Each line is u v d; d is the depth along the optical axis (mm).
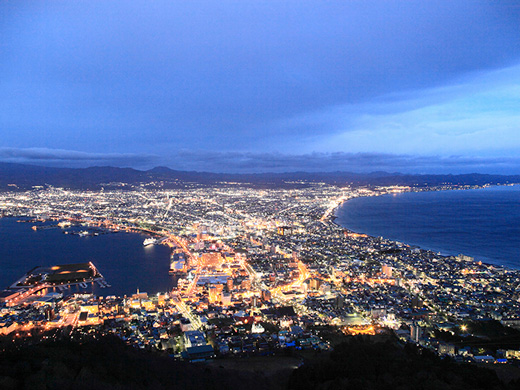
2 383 60000
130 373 77375
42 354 75125
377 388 77438
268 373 102062
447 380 85562
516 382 87625
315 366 94125
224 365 111438
